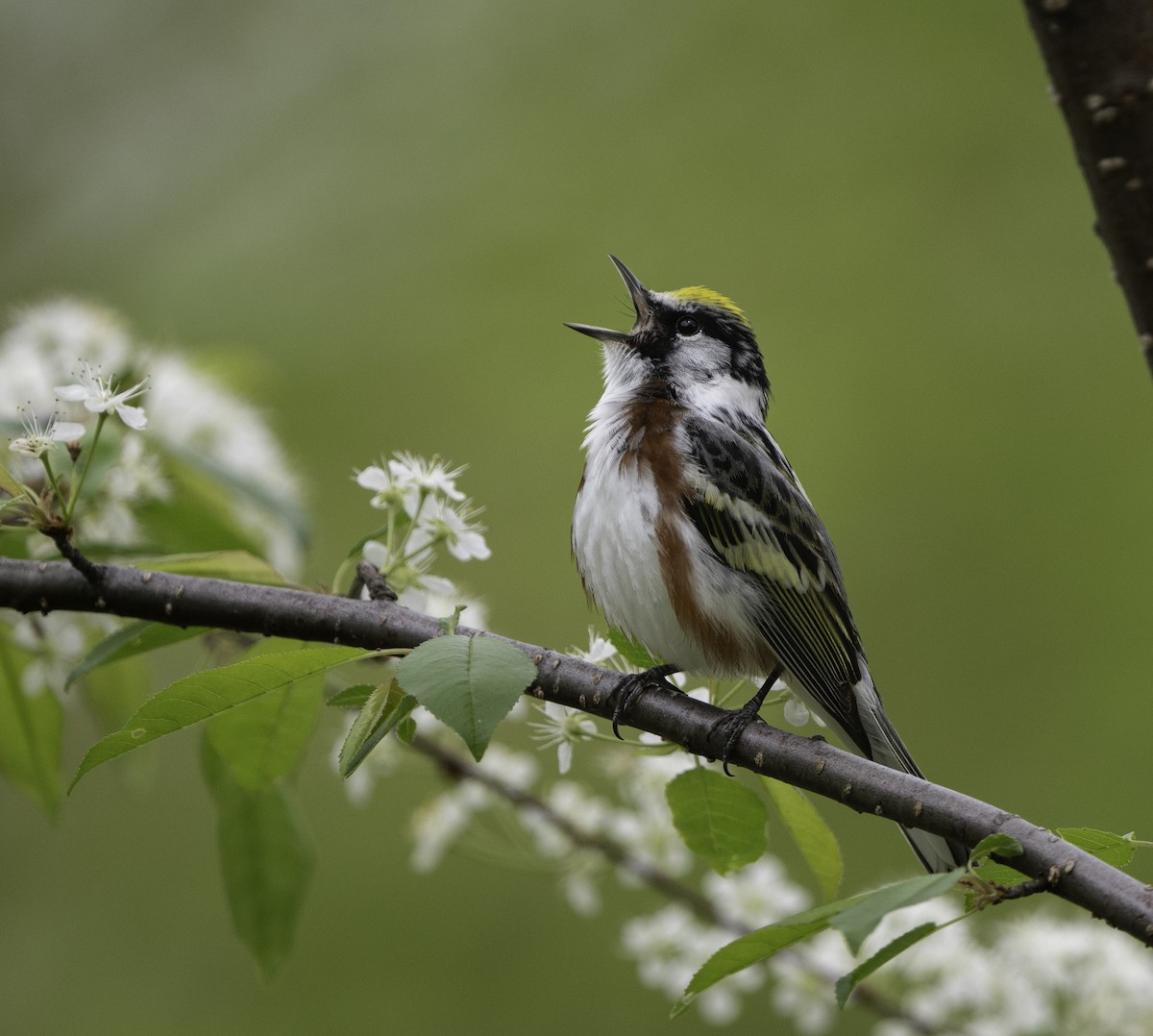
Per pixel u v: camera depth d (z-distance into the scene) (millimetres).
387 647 5645
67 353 8398
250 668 4727
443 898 12852
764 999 12328
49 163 16625
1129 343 14109
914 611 13531
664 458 7562
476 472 14180
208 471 7684
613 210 15148
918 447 13961
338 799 13195
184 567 6039
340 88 16625
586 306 14711
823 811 12805
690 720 5746
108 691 7805
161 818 13336
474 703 4207
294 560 8633
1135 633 13156
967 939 7887
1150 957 7871
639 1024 12383
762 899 8070
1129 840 4629
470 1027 12422
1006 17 15344
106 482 7297
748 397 8719
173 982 12625
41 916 12898
